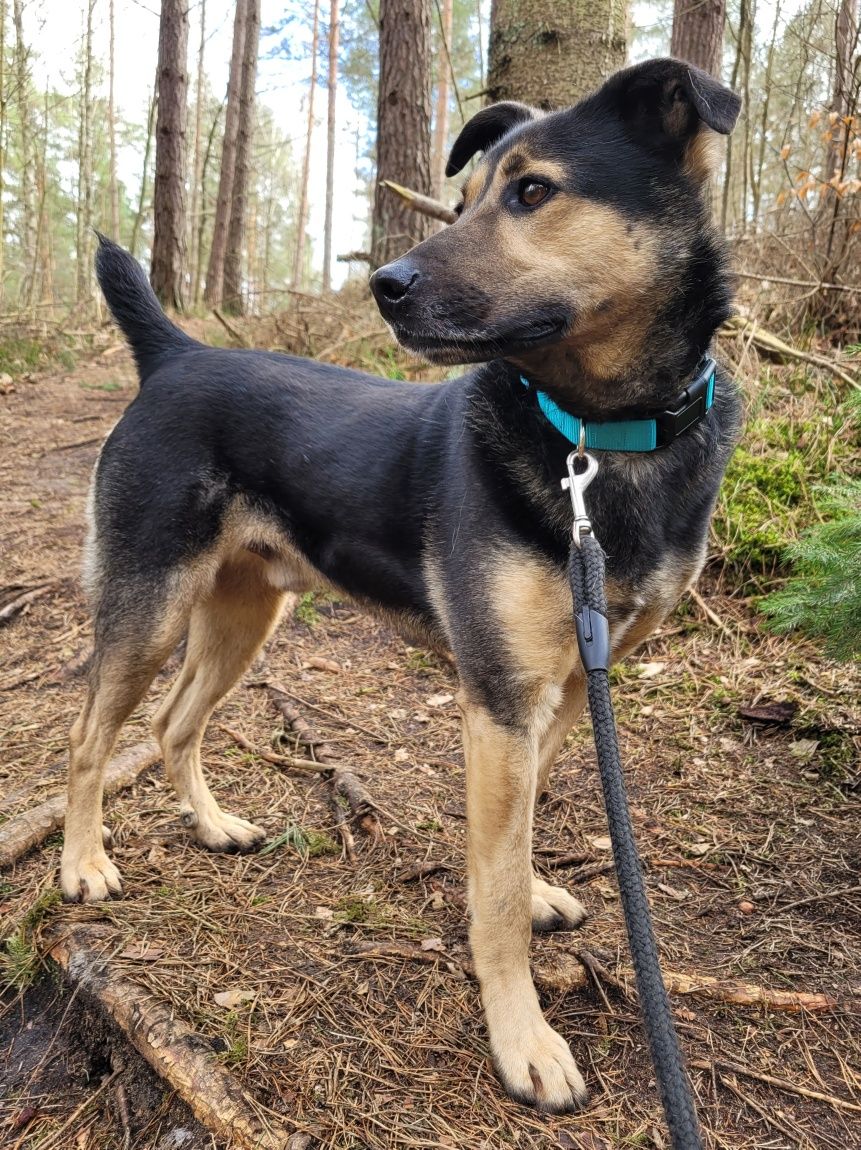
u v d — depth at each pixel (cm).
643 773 113
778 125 354
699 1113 66
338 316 291
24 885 93
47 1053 76
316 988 77
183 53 505
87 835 92
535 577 72
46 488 221
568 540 72
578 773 115
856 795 104
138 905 88
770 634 137
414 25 293
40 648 149
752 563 150
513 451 74
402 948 82
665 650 141
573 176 71
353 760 117
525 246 71
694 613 147
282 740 123
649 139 74
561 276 71
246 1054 69
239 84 669
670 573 78
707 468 79
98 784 93
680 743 118
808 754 112
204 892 91
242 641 106
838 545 102
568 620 72
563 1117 66
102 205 1162
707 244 75
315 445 92
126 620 95
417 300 69
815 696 121
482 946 72
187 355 104
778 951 82
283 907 88
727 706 124
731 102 70
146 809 108
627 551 75
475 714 74
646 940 46
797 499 160
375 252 307
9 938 85
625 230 71
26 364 386
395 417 90
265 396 97
